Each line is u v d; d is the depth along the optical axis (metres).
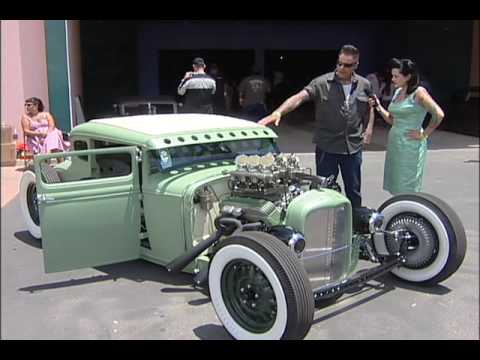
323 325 3.87
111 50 17.73
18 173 8.91
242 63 20.77
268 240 3.31
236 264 3.44
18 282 4.66
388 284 4.57
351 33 21.36
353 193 5.32
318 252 3.84
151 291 4.44
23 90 10.25
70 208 4.16
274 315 3.36
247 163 4.07
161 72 20.19
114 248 4.41
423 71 18.67
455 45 17.55
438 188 8.24
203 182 4.25
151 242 4.54
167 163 4.39
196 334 3.75
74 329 3.84
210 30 20.25
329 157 5.21
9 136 9.48
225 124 4.89
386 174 5.66
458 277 4.77
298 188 4.03
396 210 4.52
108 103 17.75
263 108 12.47
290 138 13.95
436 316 4.02
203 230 4.34
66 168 5.38
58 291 4.46
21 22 10.20
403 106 5.33
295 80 21.25
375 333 3.76
